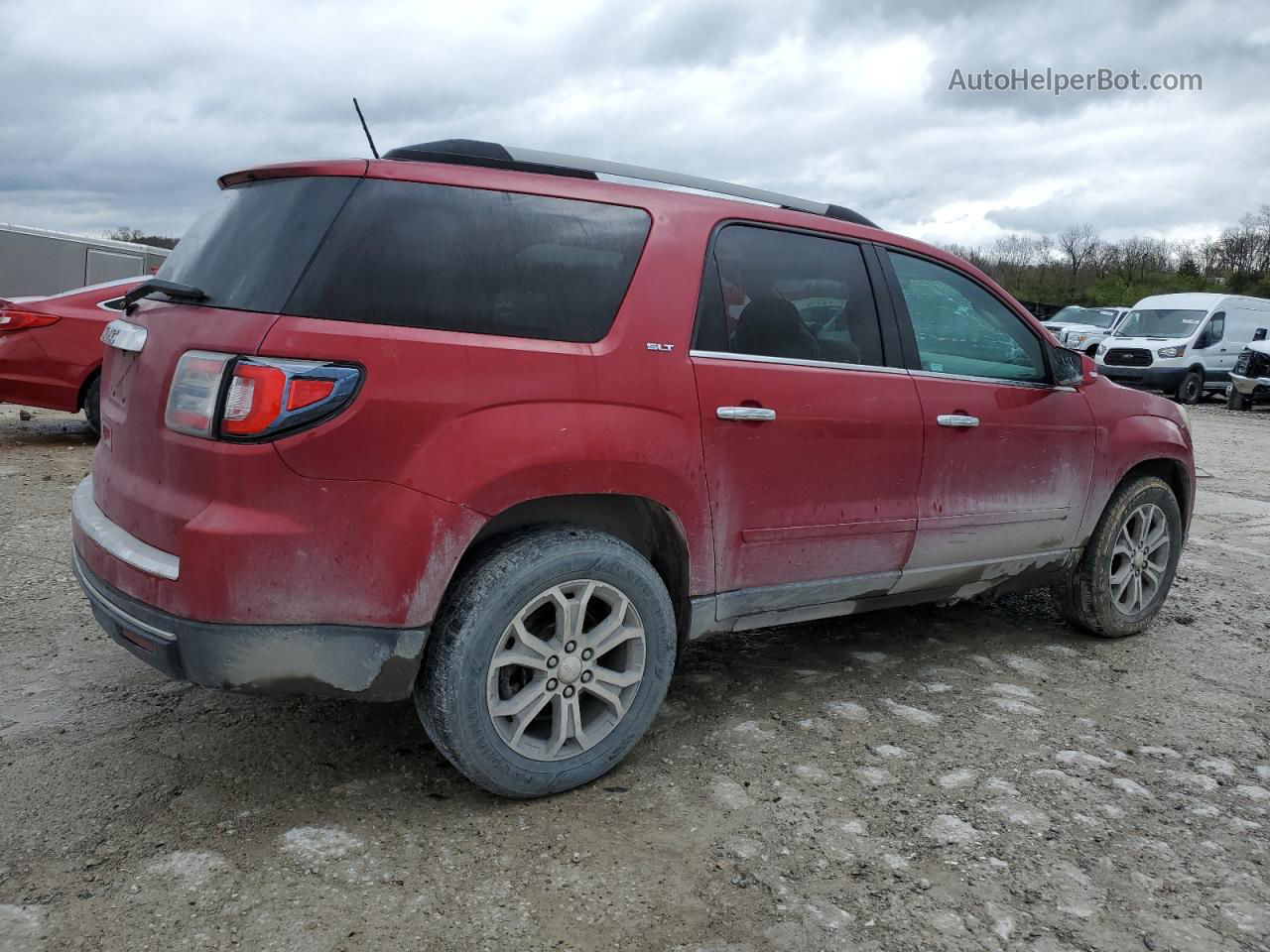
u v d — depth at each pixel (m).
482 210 2.75
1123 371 20.47
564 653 2.79
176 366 2.55
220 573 2.39
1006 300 4.10
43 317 8.27
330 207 2.56
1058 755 3.25
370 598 2.50
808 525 3.31
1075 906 2.40
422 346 2.53
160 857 2.48
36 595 4.59
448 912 2.30
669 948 2.20
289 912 2.28
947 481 3.70
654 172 3.19
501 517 2.81
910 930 2.29
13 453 8.32
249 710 3.40
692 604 3.11
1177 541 4.70
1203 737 3.45
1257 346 18.72
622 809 2.80
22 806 2.71
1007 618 4.85
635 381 2.86
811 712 3.54
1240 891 2.50
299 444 2.40
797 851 2.61
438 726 2.65
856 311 3.53
